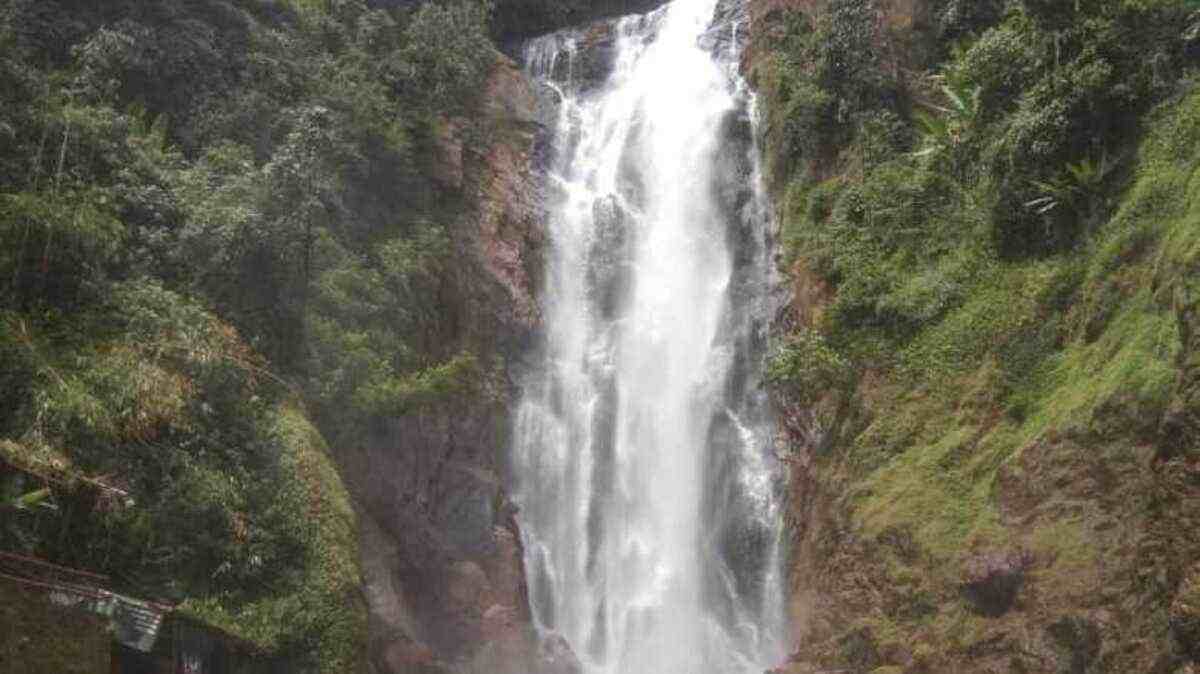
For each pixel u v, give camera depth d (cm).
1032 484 1831
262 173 2052
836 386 2344
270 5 2747
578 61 3522
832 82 2805
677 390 2731
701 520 2538
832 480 2258
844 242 2517
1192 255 1633
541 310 2783
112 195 1877
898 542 1994
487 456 2342
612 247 2952
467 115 3019
